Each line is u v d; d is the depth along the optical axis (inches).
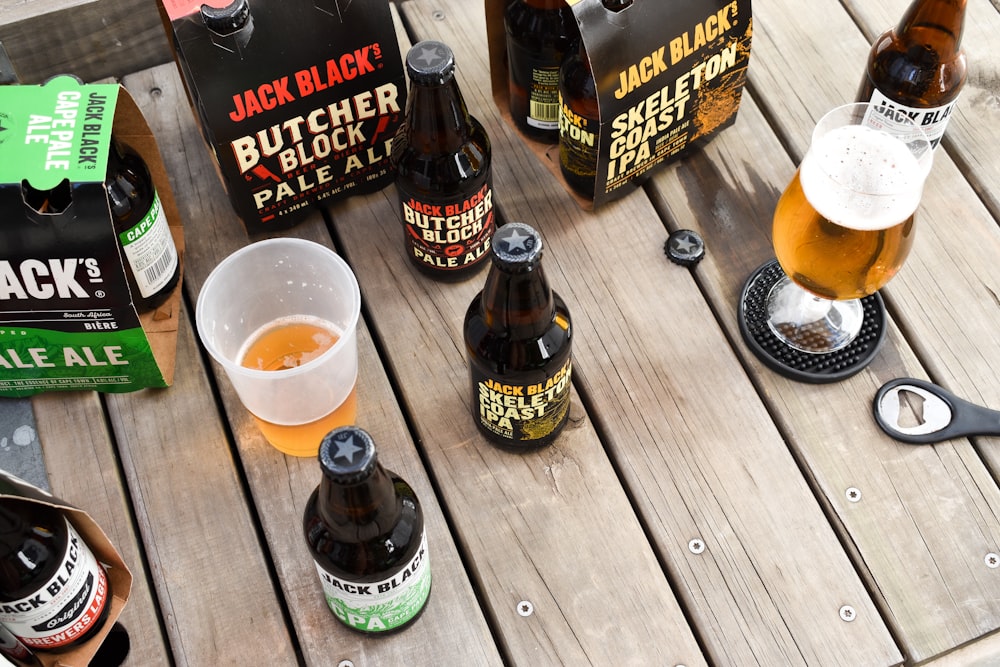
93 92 37.8
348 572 34.8
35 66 46.3
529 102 43.8
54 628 34.8
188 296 42.8
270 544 39.0
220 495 39.6
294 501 39.6
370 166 43.5
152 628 38.0
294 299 39.9
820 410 40.8
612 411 40.8
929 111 40.7
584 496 39.6
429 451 40.2
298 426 38.6
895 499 39.5
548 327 36.3
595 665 37.6
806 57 46.4
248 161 41.2
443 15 47.5
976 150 44.5
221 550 38.9
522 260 33.9
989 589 38.3
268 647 37.8
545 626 38.0
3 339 38.9
